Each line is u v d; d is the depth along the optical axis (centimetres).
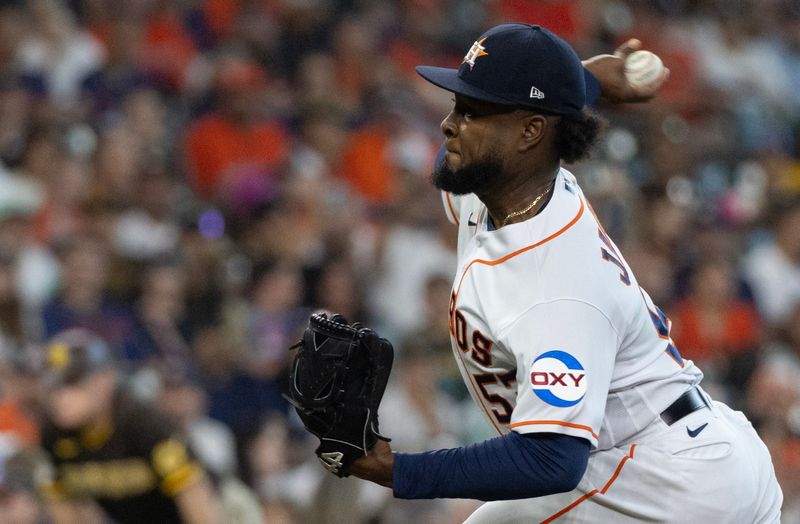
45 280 2505
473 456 974
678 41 4738
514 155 1020
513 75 999
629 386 1064
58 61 3127
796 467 2322
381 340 998
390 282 2955
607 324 997
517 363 989
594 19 4697
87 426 1806
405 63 4003
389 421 2364
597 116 1048
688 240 3422
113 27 3247
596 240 1028
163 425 1844
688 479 1058
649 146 3881
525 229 1014
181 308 2558
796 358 2995
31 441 2025
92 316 2378
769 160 4194
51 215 2667
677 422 1082
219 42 3609
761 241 3788
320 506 1867
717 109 4497
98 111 3077
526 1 4538
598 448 1069
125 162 2792
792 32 5266
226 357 2478
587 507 1077
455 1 4388
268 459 2200
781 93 4922
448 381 2556
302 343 1010
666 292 3117
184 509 1841
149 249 2641
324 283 2766
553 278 991
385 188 3428
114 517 1864
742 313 3191
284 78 3606
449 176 1032
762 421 2422
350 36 3769
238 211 2886
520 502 1115
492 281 1013
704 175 3997
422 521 1947
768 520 1105
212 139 3158
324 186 3162
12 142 2769
